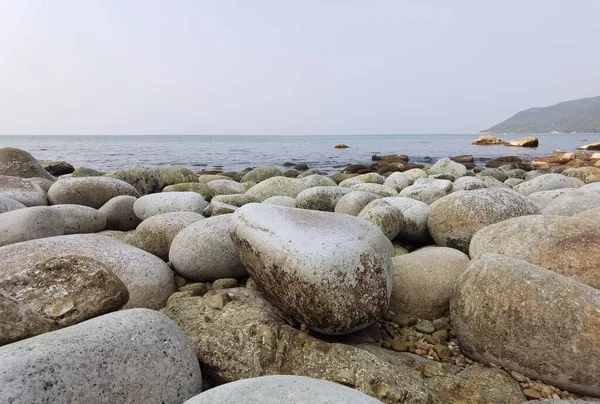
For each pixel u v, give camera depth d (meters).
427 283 3.11
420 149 38.03
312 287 2.43
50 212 3.96
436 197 6.86
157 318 2.04
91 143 57.81
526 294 2.41
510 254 3.16
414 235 4.67
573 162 16.48
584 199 4.68
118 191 6.49
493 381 2.36
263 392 1.47
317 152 33.75
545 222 3.24
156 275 3.11
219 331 2.48
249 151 35.03
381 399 2.10
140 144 53.88
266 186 8.12
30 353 1.56
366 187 7.47
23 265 2.82
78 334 1.75
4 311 2.12
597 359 2.19
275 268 2.57
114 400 1.67
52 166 13.01
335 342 2.62
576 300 2.32
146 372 1.81
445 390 2.25
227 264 3.42
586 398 2.29
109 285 2.39
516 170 13.38
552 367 2.30
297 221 2.81
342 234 2.71
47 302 2.26
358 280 2.53
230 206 5.50
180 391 1.93
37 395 1.46
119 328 1.86
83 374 1.61
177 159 23.86
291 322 2.71
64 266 2.42
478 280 2.63
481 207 4.14
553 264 2.95
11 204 4.70
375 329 2.92
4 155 8.88
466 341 2.61
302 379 1.58
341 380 2.19
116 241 3.50
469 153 29.77
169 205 5.40
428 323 2.99
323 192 6.18
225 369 2.28
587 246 2.94
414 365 2.47
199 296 3.04
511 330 2.39
